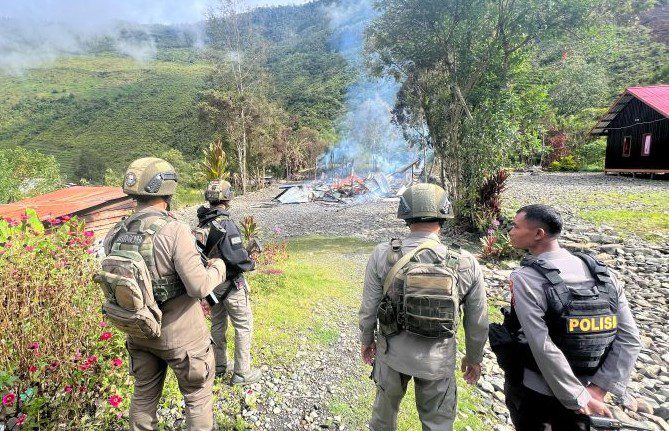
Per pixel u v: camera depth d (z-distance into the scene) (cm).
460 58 1266
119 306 195
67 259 301
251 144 3591
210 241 308
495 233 852
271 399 330
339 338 458
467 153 1180
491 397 352
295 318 503
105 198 659
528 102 1448
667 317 520
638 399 355
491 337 211
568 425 191
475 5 1131
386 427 228
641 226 872
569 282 191
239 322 333
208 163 703
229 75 3522
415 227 219
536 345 184
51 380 253
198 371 222
